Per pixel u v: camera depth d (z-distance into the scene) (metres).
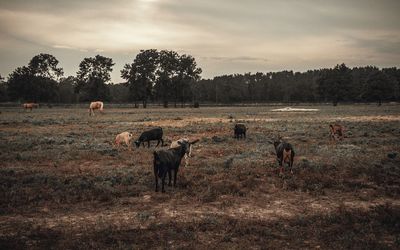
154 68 107.31
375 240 8.95
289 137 29.19
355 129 35.38
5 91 135.25
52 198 12.23
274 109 88.44
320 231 9.56
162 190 13.05
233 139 27.89
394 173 15.66
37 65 119.81
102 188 13.22
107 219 10.48
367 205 11.94
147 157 19.94
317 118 52.47
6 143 24.94
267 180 14.73
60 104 114.12
